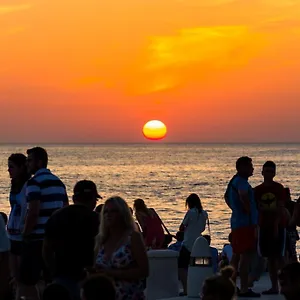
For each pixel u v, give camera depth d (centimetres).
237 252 2691
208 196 17238
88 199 2033
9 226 2447
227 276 1622
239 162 2697
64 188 2341
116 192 18575
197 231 3244
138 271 1789
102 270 1800
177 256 2875
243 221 2683
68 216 1994
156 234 3212
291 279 1616
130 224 1816
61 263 1988
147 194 17925
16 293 2364
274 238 2744
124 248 1794
